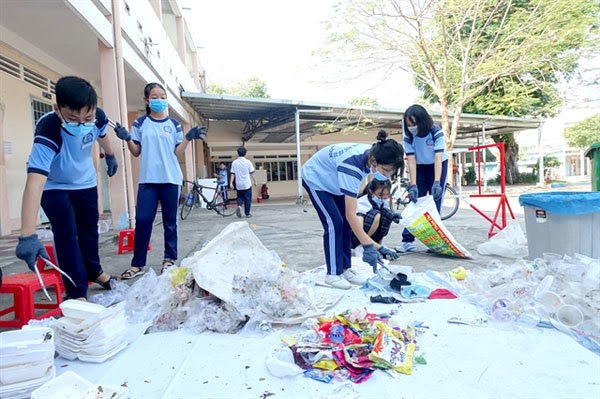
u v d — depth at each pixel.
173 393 1.46
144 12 7.51
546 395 1.37
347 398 1.39
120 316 1.89
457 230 5.17
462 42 12.14
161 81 9.01
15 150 6.36
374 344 1.68
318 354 1.66
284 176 17.84
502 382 1.46
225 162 17.19
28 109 6.79
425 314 2.16
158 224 7.36
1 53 6.06
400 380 1.50
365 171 2.51
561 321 1.96
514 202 9.55
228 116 13.72
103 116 2.63
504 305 2.11
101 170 9.27
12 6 5.00
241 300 2.13
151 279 2.47
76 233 2.48
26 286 2.09
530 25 10.67
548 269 2.46
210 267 2.31
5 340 1.49
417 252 3.90
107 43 5.40
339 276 2.72
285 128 14.54
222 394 1.44
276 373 1.56
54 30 5.91
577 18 10.47
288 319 2.05
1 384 1.43
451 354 1.69
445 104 12.16
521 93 13.34
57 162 2.34
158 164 3.23
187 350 1.83
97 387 1.40
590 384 1.43
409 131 3.79
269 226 6.55
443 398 1.37
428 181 4.01
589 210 2.70
